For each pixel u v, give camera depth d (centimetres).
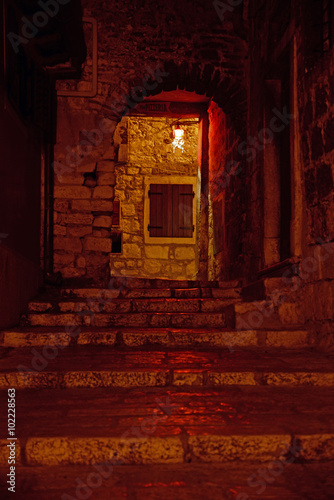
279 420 279
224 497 213
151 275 1231
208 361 408
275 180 646
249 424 271
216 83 767
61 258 720
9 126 534
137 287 698
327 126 450
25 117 615
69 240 723
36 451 247
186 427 266
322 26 465
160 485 225
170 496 214
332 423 273
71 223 727
